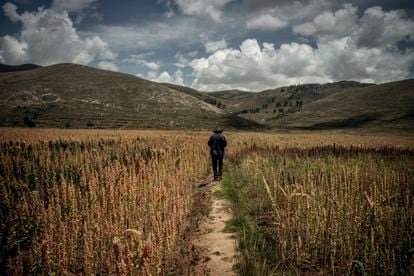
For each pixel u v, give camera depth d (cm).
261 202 839
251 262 495
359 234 537
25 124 9850
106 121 11212
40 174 973
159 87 15888
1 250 480
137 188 799
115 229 528
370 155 1567
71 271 498
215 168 1328
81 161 1224
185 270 510
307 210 612
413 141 4631
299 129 16400
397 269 470
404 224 556
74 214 607
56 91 13675
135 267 447
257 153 1814
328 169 1138
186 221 734
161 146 2059
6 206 687
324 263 526
